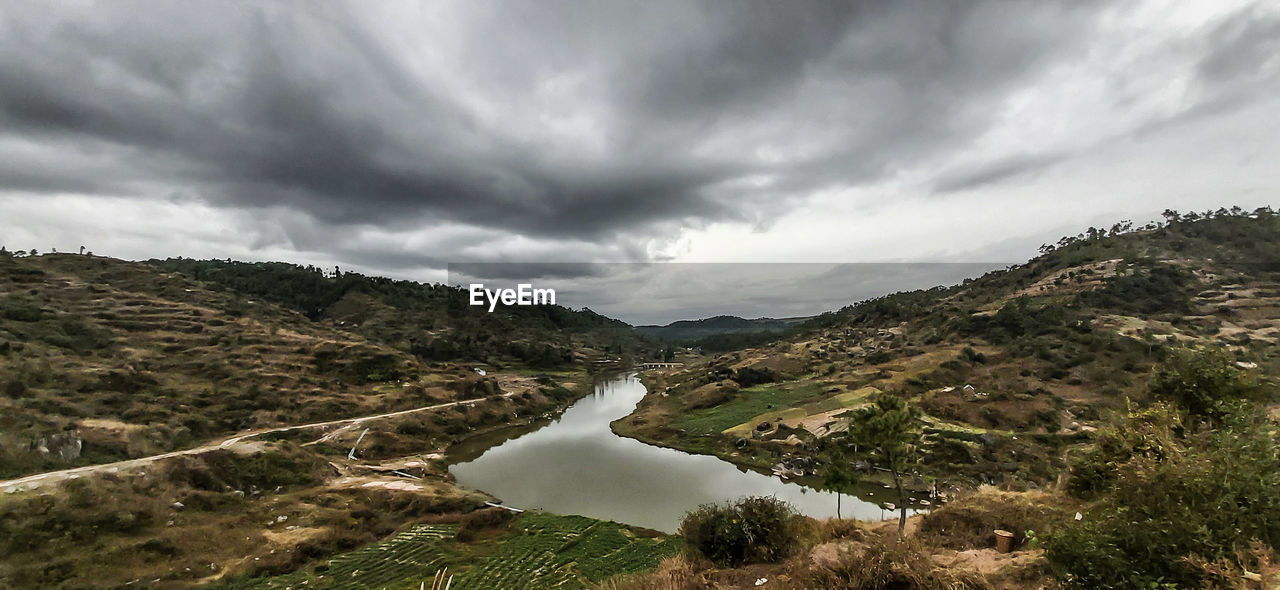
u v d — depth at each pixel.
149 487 39.78
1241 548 5.91
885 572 9.35
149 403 64.19
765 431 70.69
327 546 36.25
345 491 47.47
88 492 35.75
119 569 30.36
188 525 36.88
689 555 15.30
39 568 28.58
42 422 48.62
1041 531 11.91
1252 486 6.44
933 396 67.00
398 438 71.00
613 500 49.41
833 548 11.31
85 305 93.62
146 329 89.81
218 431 64.25
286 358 90.56
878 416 26.67
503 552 35.56
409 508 44.06
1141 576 6.18
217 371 78.75
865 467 52.59
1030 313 97.69
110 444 49.16
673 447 73.12
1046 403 60.28
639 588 12.79
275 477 48.38
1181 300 95.62
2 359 63.03
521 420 93.75
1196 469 6.99
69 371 64.31
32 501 33.00
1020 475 46.25
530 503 48.81
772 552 14.44
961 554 10.59
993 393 64.44
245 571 31.69
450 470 62.03
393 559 34.28
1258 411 7.99
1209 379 14.22
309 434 67.56
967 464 49.72
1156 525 6.63
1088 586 6.65
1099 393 61.53
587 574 31.25
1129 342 73.75
